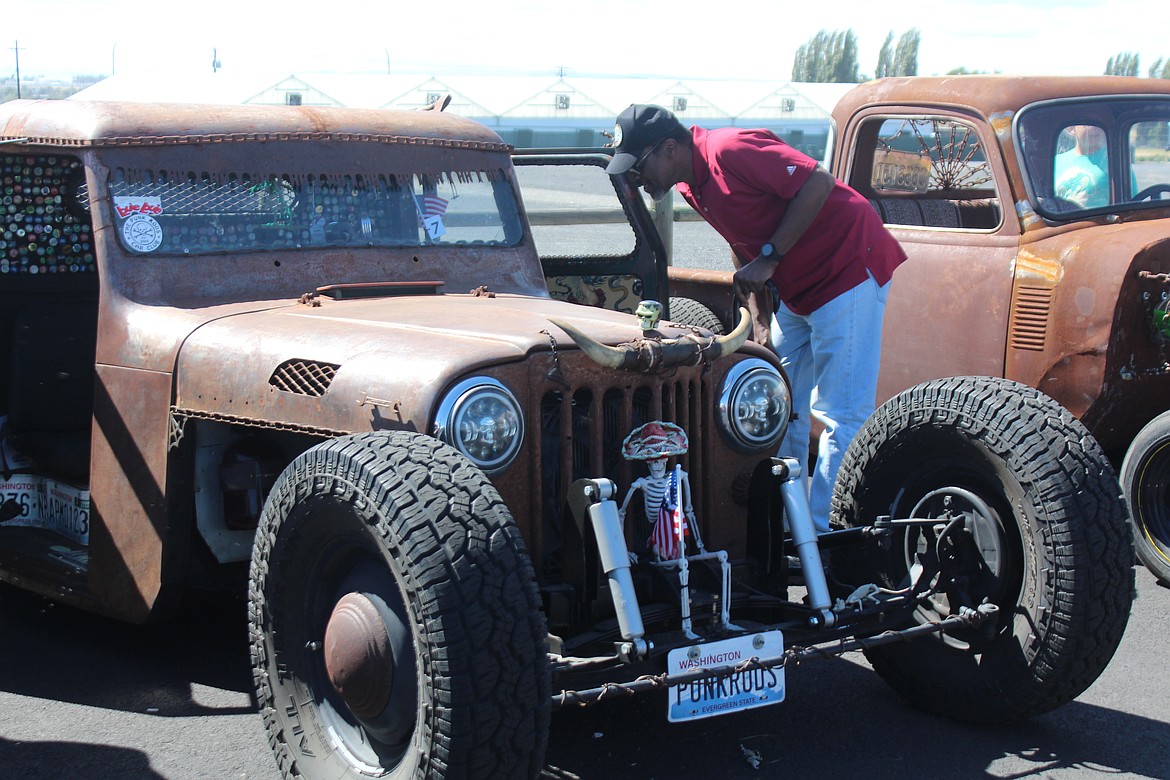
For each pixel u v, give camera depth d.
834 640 3.46
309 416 3.35
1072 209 5.77
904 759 3.49
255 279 4.10
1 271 4.73
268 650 3.22
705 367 3.53
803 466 3.76
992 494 3.56
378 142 4.50
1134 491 5.09
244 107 4.42
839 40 78.94
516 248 4.71
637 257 5.67
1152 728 3.72
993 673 3.52
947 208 6.75
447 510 2.77
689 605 3.21
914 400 3.71
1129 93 6.20
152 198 4.07
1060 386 5.47
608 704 3.85
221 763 3.48
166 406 3.73
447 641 2.67
